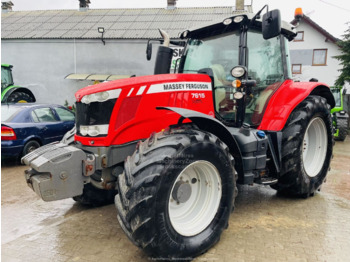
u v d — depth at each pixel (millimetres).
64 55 15094
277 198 3889
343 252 2553
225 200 2674
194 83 3021
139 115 2773
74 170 2592
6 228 3160
